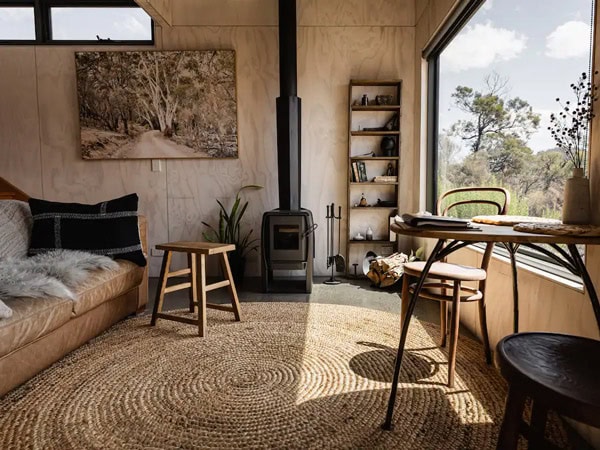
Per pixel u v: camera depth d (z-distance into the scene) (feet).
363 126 14.16
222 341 8.15
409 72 13.89
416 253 12.70
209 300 11.21
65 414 5.57
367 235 14.03
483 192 9.07
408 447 4.85
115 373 6.79
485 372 6.73
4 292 6.14
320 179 14.23
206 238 13.99
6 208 8.84
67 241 8.78
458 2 9.42
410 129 13.93
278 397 6.02
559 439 4.98
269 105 14.05
